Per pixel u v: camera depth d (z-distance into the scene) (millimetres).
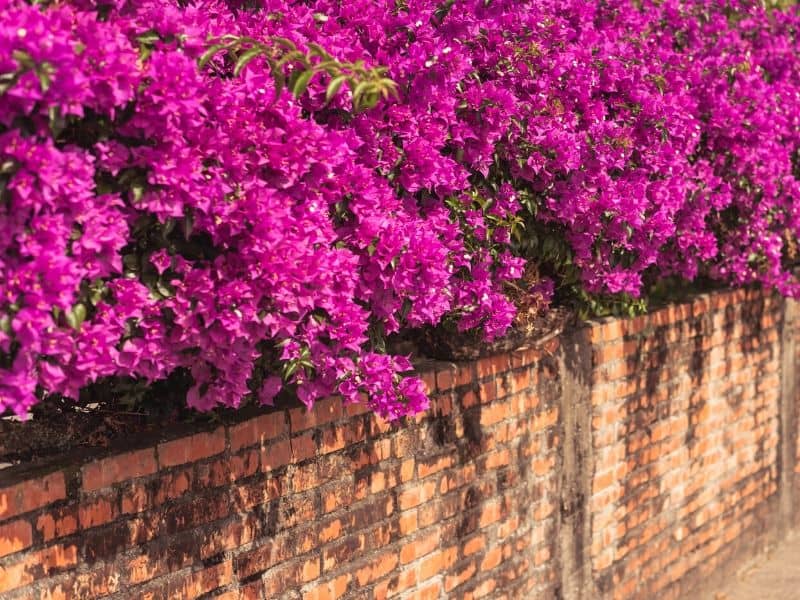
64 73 2121
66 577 2654
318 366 2885
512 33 3855
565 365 4648
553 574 4668
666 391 5504
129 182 2422
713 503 6105
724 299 6031
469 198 3605
